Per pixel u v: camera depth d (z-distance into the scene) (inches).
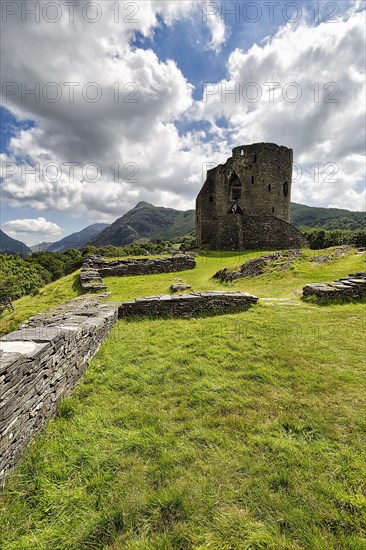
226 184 1402.6
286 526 85.6
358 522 85.2
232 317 325.1
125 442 123.6
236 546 80.5
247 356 214.8
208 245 1301.7
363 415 138.9
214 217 1518.2
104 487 101.9
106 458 114.6
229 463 110.6
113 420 142.1
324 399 155.3
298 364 199.6
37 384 132.1
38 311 514.0
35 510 94.7
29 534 87.0
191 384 176.6
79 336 192.7
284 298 447.5
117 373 197.0
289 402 152.6
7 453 106.3
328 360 205.9
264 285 557.3
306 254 737.6
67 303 427.8
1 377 103.6
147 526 87.0
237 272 645.3
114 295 526.0
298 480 101.6
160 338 262.4
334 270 603.2
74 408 155.1
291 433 128.3
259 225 1148.5
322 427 131.1
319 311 347.9
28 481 106.8
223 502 94.5
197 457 114.7
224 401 155.0
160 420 140.1
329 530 83.9
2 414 103.3
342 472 104.5
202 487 99.5
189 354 222.2
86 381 189.5
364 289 407.8
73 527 88.0
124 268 778.8
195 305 354.6
